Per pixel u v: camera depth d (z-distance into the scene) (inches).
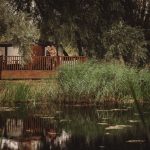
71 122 558.9
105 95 755.4
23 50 1000.2
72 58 1153.4
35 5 1077.1
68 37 1056.2
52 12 1053.8
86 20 1058.1
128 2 1127.0
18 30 980.6
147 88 768.9
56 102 764.6
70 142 428.1
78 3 1049.5
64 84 767.7
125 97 759.1
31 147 404.8
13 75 1163.3
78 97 763.4
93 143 418.3
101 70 764.0
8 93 770.8
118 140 427.5
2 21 970.1
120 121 555.5
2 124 543.8
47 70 1168.8
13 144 417.1
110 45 1042.1
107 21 1069.1
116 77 757.9
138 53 1031.0
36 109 690.2
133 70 781.3
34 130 498.9
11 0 1028.5
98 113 642.2
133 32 1043.9
